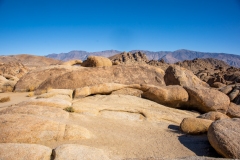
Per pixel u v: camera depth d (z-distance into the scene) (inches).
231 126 265.0
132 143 278.7
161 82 682.8
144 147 269.1
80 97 516.1
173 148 275.7
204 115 411.5
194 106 540.7
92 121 353.1
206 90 528.7
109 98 510.3
